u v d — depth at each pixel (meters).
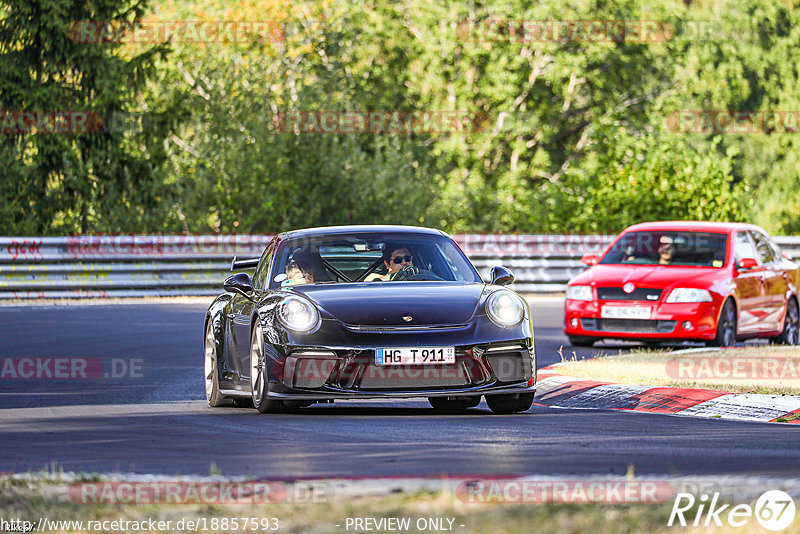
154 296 77.94
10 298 73.31
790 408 31.03
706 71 157.50
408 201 105.25
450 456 23.88
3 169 100.12
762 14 170.12
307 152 104.06
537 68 149.50
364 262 34.06
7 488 19.38
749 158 165.75
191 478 20.92
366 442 26.19
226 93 106.38
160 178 102.94
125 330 57.81
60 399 36.34
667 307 49.78
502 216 131.12
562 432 27.78
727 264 52.25
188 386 39.81
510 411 32.03
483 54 148.00
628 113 152.25
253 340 32.28
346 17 144.38
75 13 103.19
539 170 152.12
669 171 100.69
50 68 102.56
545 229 102.25
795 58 169.62
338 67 123.75
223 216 100.81
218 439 27.00
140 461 23.81
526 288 86.38
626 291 50.59
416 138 147.50
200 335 55.88
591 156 142.62
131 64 105.44
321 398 30.17
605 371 39.28
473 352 30.31
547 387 37.06
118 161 102.44
